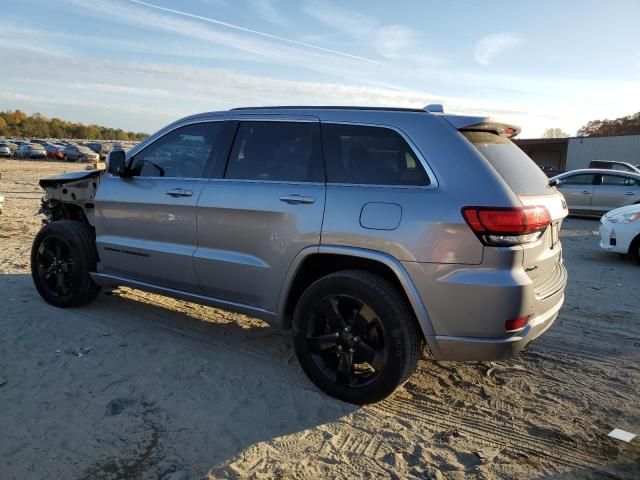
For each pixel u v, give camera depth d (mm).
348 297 3412
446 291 3100
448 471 2871
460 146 3234
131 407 3367
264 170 3846
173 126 4469
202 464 2840
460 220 3055
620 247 8578
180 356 4180
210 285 4062
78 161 53312
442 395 3715
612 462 2986
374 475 2812
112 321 4875
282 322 3787
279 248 3643
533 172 3592
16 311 5008
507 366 4223
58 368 3852
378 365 3355
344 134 3590
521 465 2939
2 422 3129
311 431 3199
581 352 4555
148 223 4375
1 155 52719
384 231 3244
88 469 2756
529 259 3131
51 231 5035
